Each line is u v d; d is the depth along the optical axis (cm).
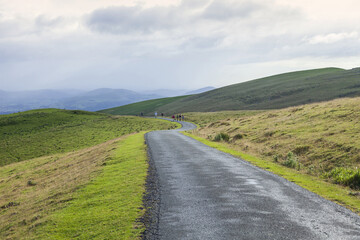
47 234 726
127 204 884
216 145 2533
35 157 4778
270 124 3152
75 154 3491
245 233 648
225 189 1034
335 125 2275
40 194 1493
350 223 705
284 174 1309
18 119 9000
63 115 10088
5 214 1270
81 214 844
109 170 1522
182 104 19238
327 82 15475
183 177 1241
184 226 694
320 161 1631
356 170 1266
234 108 14562
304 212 785
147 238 632
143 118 10131
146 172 1361
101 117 10194
